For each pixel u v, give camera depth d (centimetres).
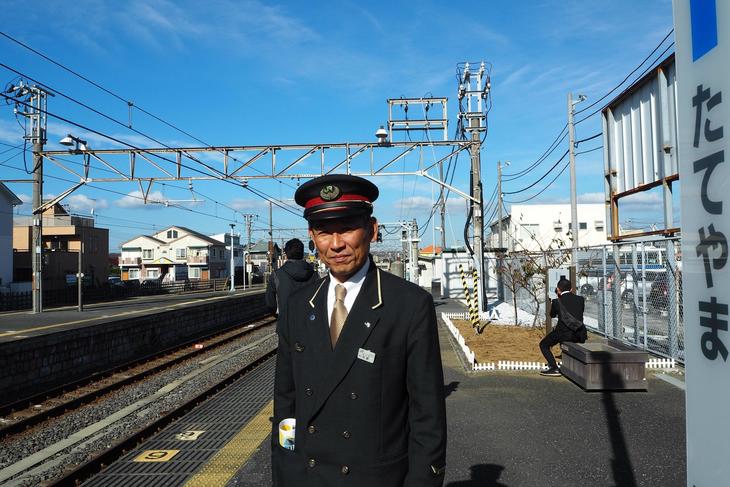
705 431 133
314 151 1875
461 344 1120
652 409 631
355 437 188
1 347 991
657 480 432
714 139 129
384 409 190
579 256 1556
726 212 124
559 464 469
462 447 518
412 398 194
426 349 194
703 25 133
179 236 6688
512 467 464
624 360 718
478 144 1897
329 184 200
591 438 534
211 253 6675
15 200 3117
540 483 431
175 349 1472
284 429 205
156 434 625
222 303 2227
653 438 529
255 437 587
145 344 1532
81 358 1226
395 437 192
